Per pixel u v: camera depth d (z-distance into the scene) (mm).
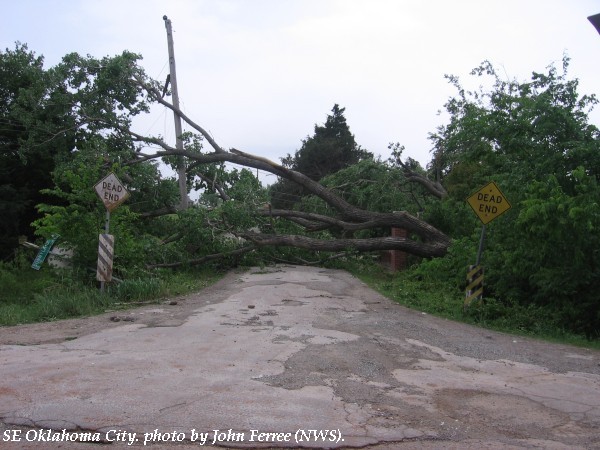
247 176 23844
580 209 11594
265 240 21969
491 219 13078
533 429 5547
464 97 21406
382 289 17031
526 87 15195
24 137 23531
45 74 21422
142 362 7473
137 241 18734
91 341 8852
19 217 24844
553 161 13891
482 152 15734
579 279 12414
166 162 22375
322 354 8281
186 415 5477
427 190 27188
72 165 20047
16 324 10562
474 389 6867
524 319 12188
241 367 7352
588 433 5484
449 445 5031
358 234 28484
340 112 58625
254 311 12320
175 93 22531
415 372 7574
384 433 5223
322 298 14750
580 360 8984
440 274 16609
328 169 53625
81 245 14820
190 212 20625
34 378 6590
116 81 21469
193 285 16531
